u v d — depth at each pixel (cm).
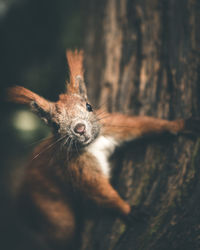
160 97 90
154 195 84
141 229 83
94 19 104
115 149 90
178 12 92
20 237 125
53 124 88
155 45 93
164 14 93
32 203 94
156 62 92
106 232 86
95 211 88
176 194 83
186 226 81
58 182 92
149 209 84
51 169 91
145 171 86
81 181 88
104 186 87
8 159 134
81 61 91
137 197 85
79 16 130
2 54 141
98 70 99
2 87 137
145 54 93
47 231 94
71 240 93
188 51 90
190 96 88
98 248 85
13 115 131
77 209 93
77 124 86
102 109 91
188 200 82
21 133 122
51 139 90
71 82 90
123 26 98
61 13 136
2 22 142
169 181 84
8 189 132
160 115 90
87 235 87
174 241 81
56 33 138
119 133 89
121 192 87
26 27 141
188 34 91
